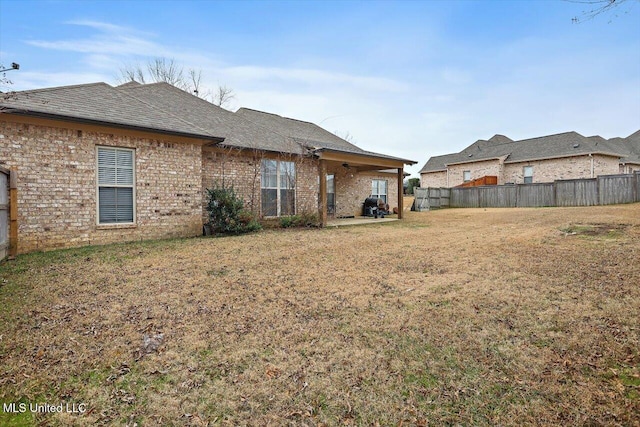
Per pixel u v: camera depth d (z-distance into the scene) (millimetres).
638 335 3141
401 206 15984
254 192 11781
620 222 10094
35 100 7609
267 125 16062
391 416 2160
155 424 2084
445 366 2697
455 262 6078
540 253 6605
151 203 8953
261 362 2777
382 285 4781
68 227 7688
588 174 22547
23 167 7133
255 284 4852
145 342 3102
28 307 3900
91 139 8000
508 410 2184
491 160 27734
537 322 3469
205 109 13688
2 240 6316
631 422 2053
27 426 2049
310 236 9562
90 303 4051
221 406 2252
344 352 2926
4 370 2611
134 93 12539
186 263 6074
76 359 2797
